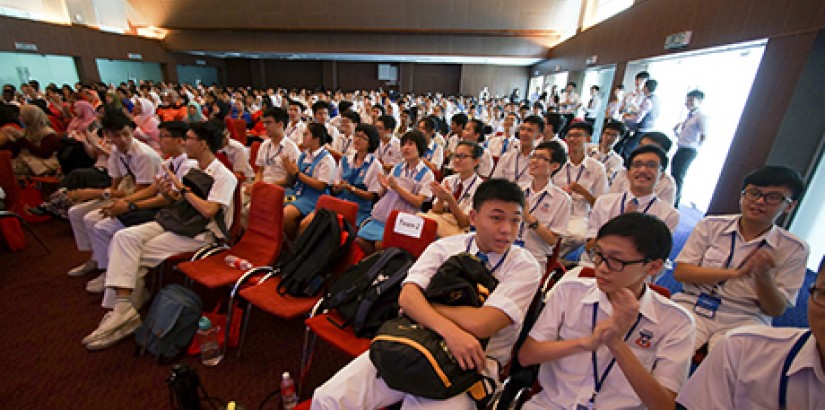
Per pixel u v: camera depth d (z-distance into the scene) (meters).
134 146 2.72
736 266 1.64
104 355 1.97
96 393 1.74
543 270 2.32
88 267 2.77
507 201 1.24
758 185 1.50
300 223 2.93
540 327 1.20
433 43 14.01
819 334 0.73
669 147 3.23
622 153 5.56
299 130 5.12
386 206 2.84
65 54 11.77
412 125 7.45
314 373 1.92
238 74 19.06
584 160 3.20
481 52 13.76
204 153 2.39
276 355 2.04
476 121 3.90
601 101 8.59
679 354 1.04
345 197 3.26
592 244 2.31
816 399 0.80
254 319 2.32
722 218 1.73
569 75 10.45
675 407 0.97
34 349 2.00
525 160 3.57
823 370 0.77
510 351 1.33
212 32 15.09
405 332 1.16
